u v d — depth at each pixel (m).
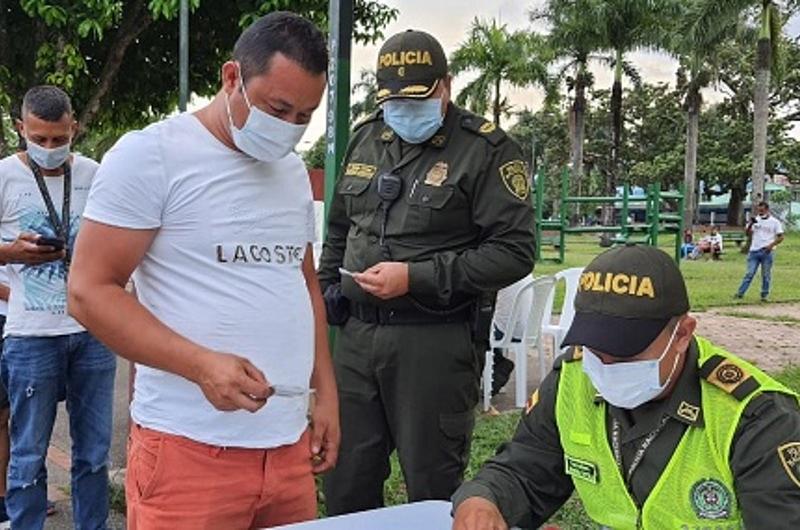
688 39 27.27
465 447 2.73
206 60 8.68
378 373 2.66
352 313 2.73
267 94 1.80
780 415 1.66
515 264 2.53
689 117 38.03
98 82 7.97
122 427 4.95
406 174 2.64
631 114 52.94
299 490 2.10
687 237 28.70
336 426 2.27
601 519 1.88
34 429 3.10
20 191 3.07
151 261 1.92
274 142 1.86
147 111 9.06
